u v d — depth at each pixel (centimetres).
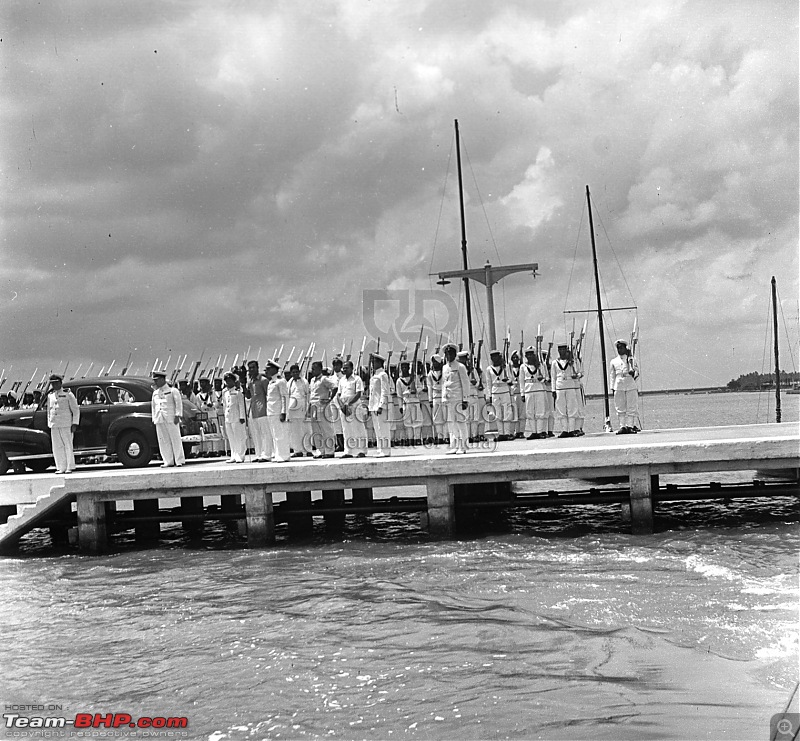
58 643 1055
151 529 1886
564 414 2162
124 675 922
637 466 1540
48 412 1880
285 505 1869
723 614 974
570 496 1625
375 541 1630
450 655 911
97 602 1275
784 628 910
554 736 690
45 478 1703
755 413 7844
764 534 1471
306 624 1071
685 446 1511
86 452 1992
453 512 1602
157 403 1864
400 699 798
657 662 838
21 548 1803
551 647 910
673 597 1062
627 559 1314
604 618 996
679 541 1441
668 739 658
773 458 1501
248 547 1641
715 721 684
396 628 1025
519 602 1097
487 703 771
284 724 760
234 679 885
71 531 1738
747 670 796
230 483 1630
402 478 1592
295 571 1402
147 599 1273
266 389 1858
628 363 2155
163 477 1650
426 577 1284
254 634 1042
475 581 1233
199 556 1602
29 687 897
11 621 1177
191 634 1063
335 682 855
